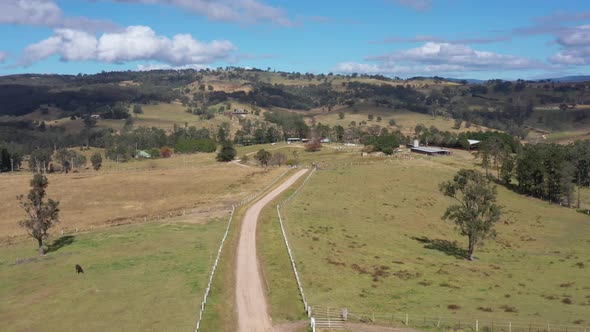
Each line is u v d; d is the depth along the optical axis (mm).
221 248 69250
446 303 52219
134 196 126500
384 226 94062
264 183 136500
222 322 45469
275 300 50844
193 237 76750
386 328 44500
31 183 77500
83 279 59031
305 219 91375
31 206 80500
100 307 49500
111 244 75875
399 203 116750
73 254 71562
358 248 74875
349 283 57469
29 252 77125
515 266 74875
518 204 132375
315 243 74625
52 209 77750
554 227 110438
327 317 46688
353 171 153125
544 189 140250
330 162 185125
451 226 103125
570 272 70875
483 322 46281
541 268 73562
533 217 119375
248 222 86812
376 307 49969
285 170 161375
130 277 58500
